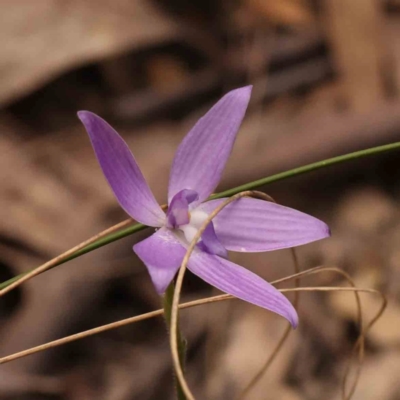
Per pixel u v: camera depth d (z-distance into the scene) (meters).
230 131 0.29
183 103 0.53
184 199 0.28
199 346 0.40
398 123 0.45
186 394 0.27
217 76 0.55
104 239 0.30
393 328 0.40
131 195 0.28
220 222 0.29
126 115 0.52
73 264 0.39
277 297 0.27
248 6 0.59
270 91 0.54
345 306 0.41
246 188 0.30
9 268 0.41
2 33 0.49
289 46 0.56
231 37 0.57
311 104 0.52
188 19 0.56
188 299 0.41
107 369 0.39
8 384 0.37
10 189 0.43
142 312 0.41
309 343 0.40
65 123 0.50
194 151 0.29
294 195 0.47
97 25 0.50
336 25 0.54
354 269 0.44
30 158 0.46
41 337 0.37
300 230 0.28
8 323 0.38
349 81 0.53
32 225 0.41
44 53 0.49
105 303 0.41
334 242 0.45
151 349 0.40
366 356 0.40
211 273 0.28
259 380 0.38
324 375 0.39
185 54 0.56
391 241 0.45
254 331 0.40
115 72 0.53
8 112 0.50
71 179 0.45
